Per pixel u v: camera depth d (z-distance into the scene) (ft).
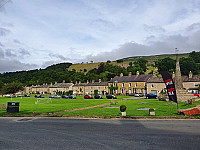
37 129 40.65
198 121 48.98
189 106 83.41
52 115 62.49
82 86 320.91
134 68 419.54
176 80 123.85
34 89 418.31
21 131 38.70
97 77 400.67
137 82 247.50
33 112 70.28
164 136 33.06
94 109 80.07
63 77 437.58
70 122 50.11
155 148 26.45
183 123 45.91
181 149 25.90
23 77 503.20
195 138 31.45
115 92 271.28
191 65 322.14
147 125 43.83
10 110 70.69
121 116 56.70
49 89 383.24
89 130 39.04
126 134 34.94
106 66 489.67
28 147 27.58
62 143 29.48
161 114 59.26
